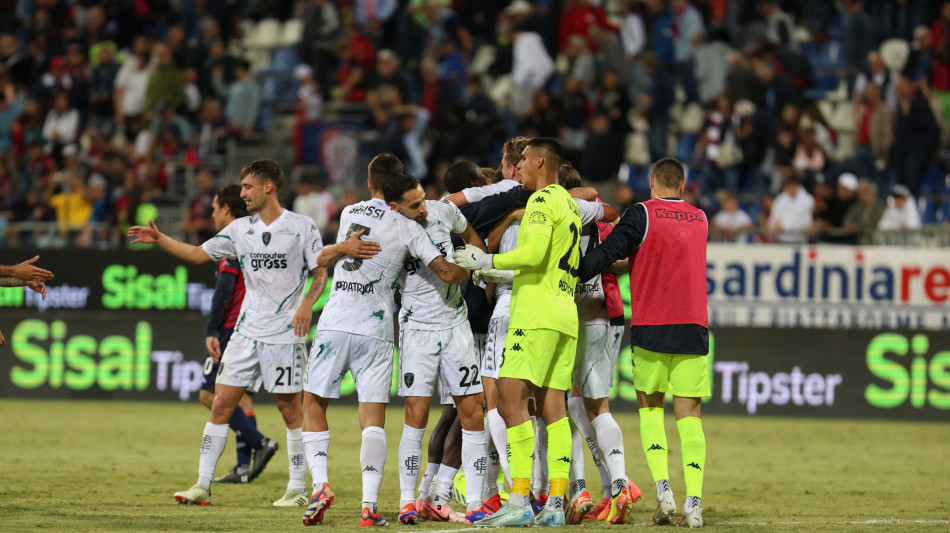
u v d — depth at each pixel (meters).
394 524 25.09
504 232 26.91
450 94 73.50
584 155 66.12
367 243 24.73
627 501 25.34
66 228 62.69
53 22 91.62
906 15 79.12
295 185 71.31
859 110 71.06
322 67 81.31
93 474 34.50
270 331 27.88
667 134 72.88
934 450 44.81
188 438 44.97
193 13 86.38
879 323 54.69
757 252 55.53
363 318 24.95
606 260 24.72
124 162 72.06
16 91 83.62
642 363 25.58
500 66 80.38
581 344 26.45
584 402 26.92
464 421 25.58
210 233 60.09
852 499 31.66
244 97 77.31
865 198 58.88
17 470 35.00
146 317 58.09
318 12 82.19
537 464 27.44
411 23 82.38
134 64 80.06
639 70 75.25
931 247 55.19
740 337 55.28
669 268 25.27
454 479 29.64
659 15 80.50
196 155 74.75
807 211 60.50
